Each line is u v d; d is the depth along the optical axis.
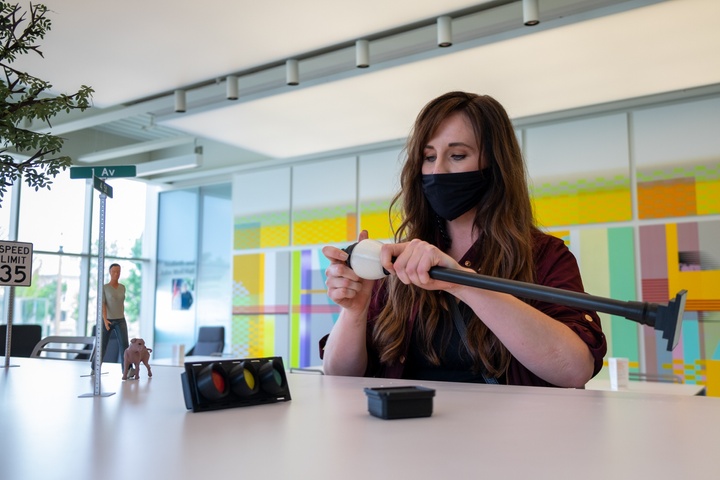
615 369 3.42
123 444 0.62
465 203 1.44
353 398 0.97
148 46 4.62
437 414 0.81
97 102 5.80
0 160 1.62
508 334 1.19
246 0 3.97
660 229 6.26
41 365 1.86
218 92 5.75
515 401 0.93
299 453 0.58
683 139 6.21
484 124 1.43
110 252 10.82
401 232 1.62
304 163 8.91
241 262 9.42
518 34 4.30
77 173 1.30
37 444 0.63
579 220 6.67
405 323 1.46
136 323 11.08
